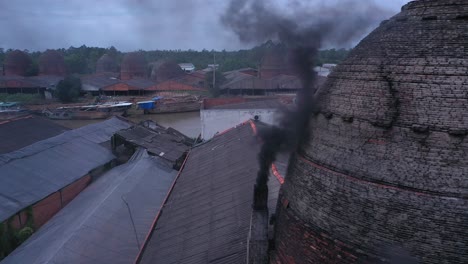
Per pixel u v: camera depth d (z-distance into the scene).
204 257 18.64
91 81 117.50
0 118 81.12
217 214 22.56
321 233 10.54
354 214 9.84
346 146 10.23
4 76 119.50
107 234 27.48
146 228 29.56
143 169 40.06
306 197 11.20
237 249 17.95
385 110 9.53
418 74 9.23
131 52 141.25
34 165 39.06
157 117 92.44
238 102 58.41
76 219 29.31
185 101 99.50
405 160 9.20
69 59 157.75
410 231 9.04
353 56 10.96
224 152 33.41
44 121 55.22
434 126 8.88
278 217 12.92
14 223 31.14
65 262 23.52
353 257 9.79
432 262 8.82
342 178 10.17
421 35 9.59
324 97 11.37
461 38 9.08
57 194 37.03
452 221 8.66
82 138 50.50
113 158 48.59
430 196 8.86
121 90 115.00
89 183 43.19
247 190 23.66
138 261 22.06
